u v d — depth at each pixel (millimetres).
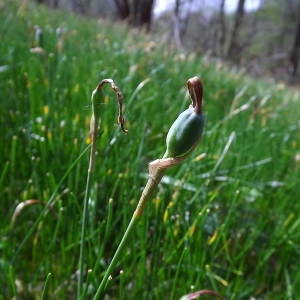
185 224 267
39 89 388
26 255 257
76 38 708
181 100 510
